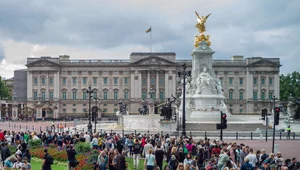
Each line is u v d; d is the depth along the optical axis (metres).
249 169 25.64
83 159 34.25
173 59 182.62
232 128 78.00
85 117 172.50
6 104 172.62
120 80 184.75
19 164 26.53
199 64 89.75
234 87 185.88
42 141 49.66
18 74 199.12
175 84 182.12
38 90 183.12
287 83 198.25
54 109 177.88
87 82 184.75
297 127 86.12
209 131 73.19
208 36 90.88
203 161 32.25
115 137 44.59
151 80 183.00
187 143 37.00
